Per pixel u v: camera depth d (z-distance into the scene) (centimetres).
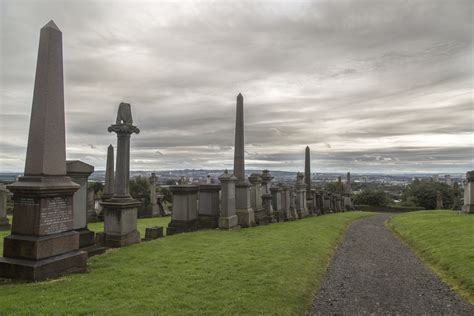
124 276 910
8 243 902
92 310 665
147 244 1401
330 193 4569
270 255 1221
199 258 1140
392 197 8175
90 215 2361
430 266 1283
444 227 1931
